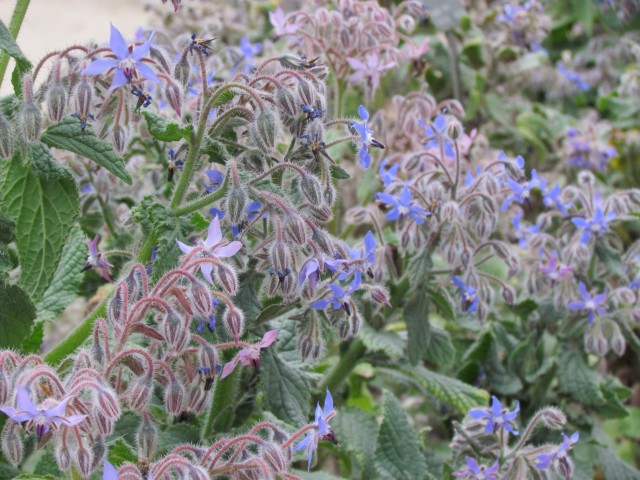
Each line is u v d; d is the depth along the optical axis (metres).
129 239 0.77
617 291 0.78
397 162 0.83
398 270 0.78
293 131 0.63
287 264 0.60
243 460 0.58
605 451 0.81
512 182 0.73
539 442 0.80
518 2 1.35
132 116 0.66
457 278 0.73
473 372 0.81
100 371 0.58
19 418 0.52
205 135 0.62
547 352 0.85
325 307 0.64
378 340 0.73
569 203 0.80
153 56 0.61
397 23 0.87
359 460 0.75
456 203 0.70
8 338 0.62
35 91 0.62
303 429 0.58
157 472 0.55
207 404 0.65
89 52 0.59
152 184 0.78
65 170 0.62
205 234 0.63
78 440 0.53
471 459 0.67
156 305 0.58
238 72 0.64
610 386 0.83
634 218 0.79
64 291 0.68
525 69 1.27
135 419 0.66
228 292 0.58
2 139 0.59
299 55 0.68
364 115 0.64
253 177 0.62
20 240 0.62
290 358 0.69
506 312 0.92
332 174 0.64
